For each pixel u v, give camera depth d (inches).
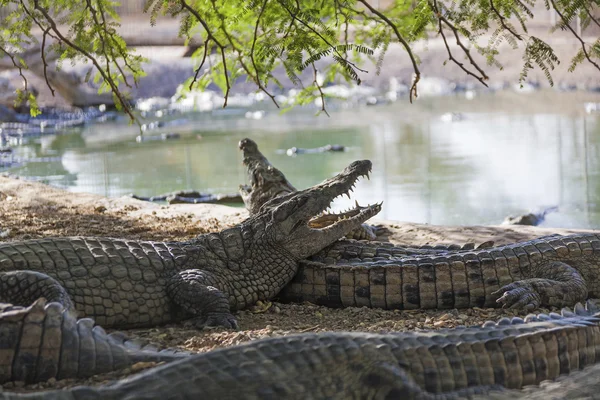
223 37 581.6
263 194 566.9
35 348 280.7
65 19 479.5
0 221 589.6
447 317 391.2
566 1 408.5
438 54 1654.8
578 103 1306.6
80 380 283.4
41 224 581.0
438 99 1467.8
